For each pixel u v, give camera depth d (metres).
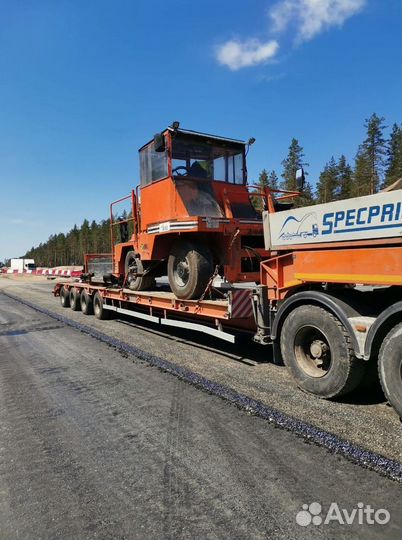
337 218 4.22
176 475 3.12
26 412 4.57
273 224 5.09
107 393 5.05
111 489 2.99
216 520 2.59
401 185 3.96
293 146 44.66
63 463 3.40
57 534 2.54
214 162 7.99
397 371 3.67
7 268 61.88
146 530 2.53
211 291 6.91
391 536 2.40
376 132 38.16
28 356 7.27
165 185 7.58
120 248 10.29
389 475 2.97
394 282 3.72
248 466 3.20
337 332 4.25
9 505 2.86
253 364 5.98
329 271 4.36
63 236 114.06
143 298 8.45
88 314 12.11
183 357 6.49
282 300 5.12
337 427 3.76
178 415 4.26
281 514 2.62
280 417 3.98
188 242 7.05
